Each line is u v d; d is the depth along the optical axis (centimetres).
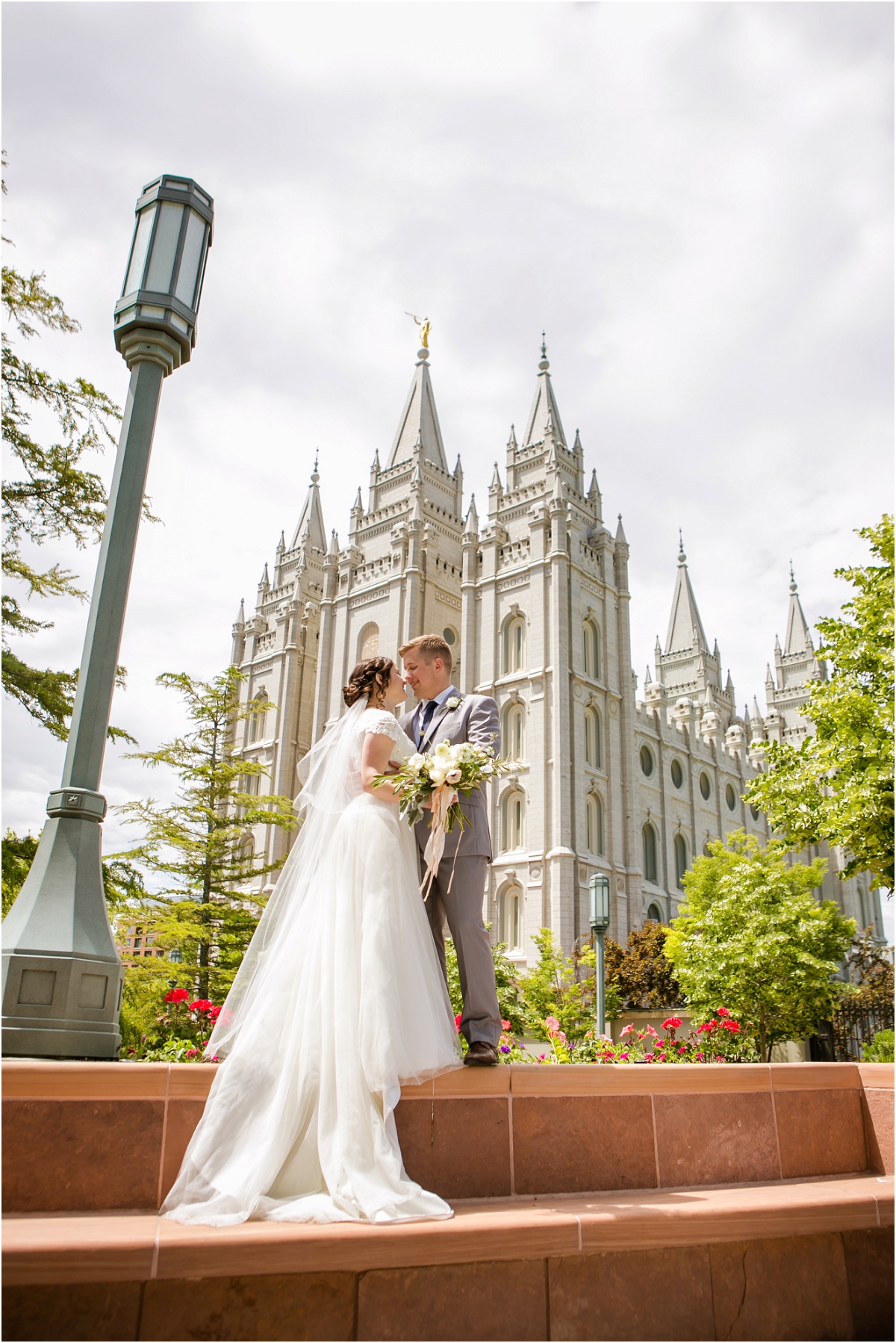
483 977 459
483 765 454
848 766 1753
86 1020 450
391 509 6225
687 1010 3278
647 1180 460
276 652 6812
